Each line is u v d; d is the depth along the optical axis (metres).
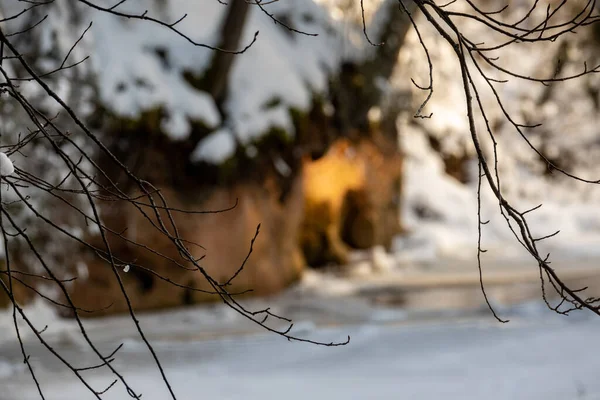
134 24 25.06
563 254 41.34
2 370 14.09
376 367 13.15
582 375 11.27
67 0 20.86
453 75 49.78
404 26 29.73
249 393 11.90
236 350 15.87
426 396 11.00
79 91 20.70
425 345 14.73
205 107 25.02
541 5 44.78
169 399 11.78
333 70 29.66
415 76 40.03
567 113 58.94
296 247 29.81
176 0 26.17
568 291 4.66
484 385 11.26
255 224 26.97
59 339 18.30
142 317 22.62
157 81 24.02
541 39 4.62
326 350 15.12
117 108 22.33
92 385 12.84
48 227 20.30
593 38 54.50
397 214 40.34
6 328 18.88
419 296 26.48
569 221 52.53
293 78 28.08
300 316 22.17
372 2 30.08
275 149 27.31
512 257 40.53
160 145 23.77
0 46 4.80
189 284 24.62
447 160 51.16
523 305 20.14
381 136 37.28
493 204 49.81
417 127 50.12
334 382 12.26
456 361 13.09
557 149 59.16
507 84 57.69
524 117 58.59
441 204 47.03
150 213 23.53
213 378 13.03
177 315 22.97
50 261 20.86
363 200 36.88
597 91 58.38
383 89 30.66
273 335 17.84
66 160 4.65
